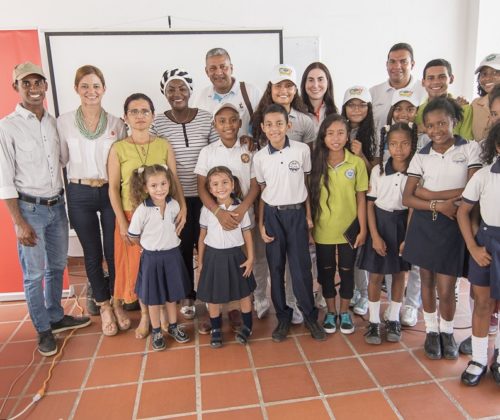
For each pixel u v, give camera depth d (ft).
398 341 7.28
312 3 11.57
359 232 7.27
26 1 10.65
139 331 7.85
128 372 6.73
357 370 6.51
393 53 8.34
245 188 7.55
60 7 10.76
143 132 7.37
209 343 7.54
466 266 6.33
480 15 11.98
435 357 6.68
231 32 10.74
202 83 10.91
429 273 6.59
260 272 8.28
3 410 5.94
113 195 7.41
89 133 7.37
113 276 8.32
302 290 7.41
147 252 7.14
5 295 9.77
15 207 6.81
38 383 6.53
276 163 7.04
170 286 7.23
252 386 6.23
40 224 7.13
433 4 12.10
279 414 5.62
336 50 11.94
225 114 7.16
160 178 6.91
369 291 7.31
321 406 5.74
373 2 11.82
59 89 10.52
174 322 7.64
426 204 6.21
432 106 6.07
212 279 7.14
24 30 9.14
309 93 8.30
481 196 5.58
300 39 11.52
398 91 7.48
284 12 11.51
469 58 12.44
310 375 6.44
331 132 6.90
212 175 6.98
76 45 10.36
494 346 6.82
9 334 8.19
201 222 7.41
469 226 5.77
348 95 7.53
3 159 6.61
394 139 6.64
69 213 7.70
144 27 10.63
